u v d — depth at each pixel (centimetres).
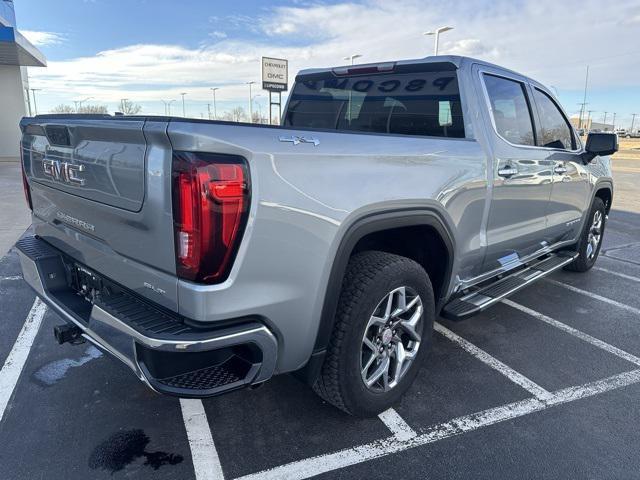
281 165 199
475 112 323
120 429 267
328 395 255
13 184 1295
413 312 283
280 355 219
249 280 196
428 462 247
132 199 204
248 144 189
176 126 181
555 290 514
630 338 398
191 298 189
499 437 267
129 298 222
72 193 249
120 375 321
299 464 244
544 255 473
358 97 388
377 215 242
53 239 293
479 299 343
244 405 290
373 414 273
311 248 212
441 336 393
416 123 349
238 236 190
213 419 277
